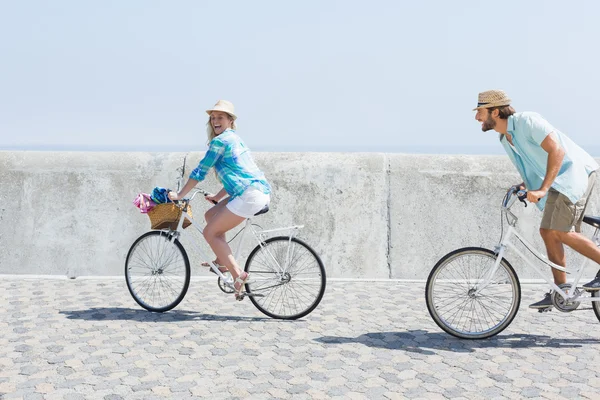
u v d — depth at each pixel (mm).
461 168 6961
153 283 5934
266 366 4410
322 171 6988
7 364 4430
